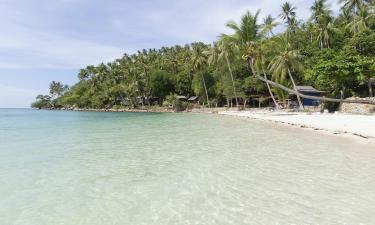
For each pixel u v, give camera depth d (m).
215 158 12.27
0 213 6.96
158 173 10.09
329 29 50.00
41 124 39.22
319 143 15.66
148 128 28.22
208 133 21.98
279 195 7.43
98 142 18.94
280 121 30.31
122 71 103.50
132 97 94.44
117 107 98.31
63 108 143.62
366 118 27.00
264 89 60.47
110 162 12.27
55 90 154.38
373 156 11.80
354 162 10.80
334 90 41.53
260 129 24.00
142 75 93.75
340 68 35.22
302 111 44.09
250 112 50.91
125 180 9.36
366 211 6.24
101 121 42.31
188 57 89.75
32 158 13.79
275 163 11.03
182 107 76.50
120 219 6.39
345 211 6.28
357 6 50.16
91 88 112.19
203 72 75.31
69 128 31.34
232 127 26.44
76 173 10.53
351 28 47.84
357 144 14.85
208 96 76.62
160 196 7.72
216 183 8.66
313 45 54.50
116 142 18.64
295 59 42.78
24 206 7.38
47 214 6.83
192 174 9.77
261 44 26.25
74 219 6.50
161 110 81.50
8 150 16.41
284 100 52.81
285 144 15.64
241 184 8.48
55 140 20.77
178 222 6.11
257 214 6.32
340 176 8.96
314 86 52.19
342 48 45.72
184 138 19.41
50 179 9.83
